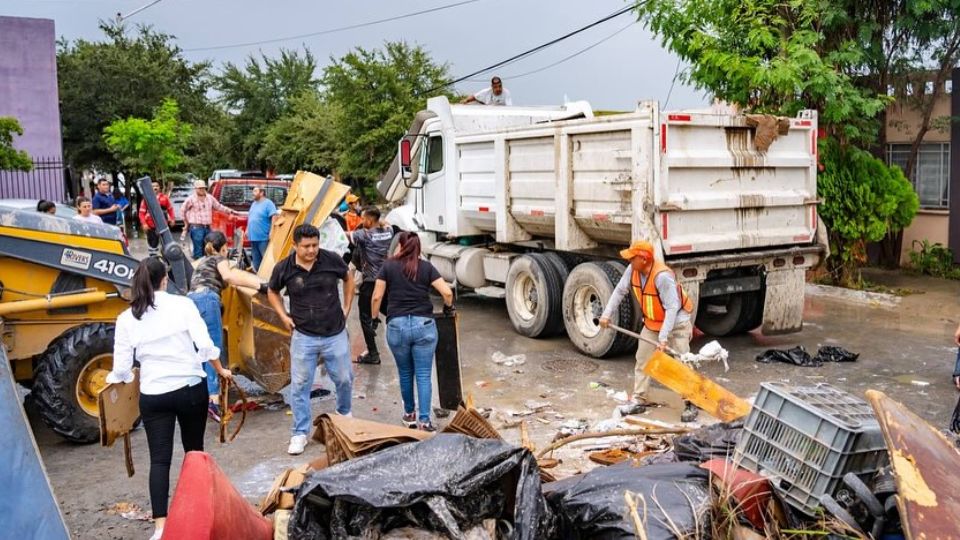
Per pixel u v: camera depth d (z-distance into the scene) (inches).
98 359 257.9
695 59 513.3
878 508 142.5
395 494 140.4
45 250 254.2
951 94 545.0
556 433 261.0
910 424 134.9
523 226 410.3
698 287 343.9
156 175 1174.3
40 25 944.3
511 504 151.6
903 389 304.3
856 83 538.6
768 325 372.5
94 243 261.7
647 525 140.0
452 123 457.4
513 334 421.4
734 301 390.6
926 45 528.4
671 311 273.0
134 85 1398.9
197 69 1590.8
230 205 807.7
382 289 256.4
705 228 343.6
